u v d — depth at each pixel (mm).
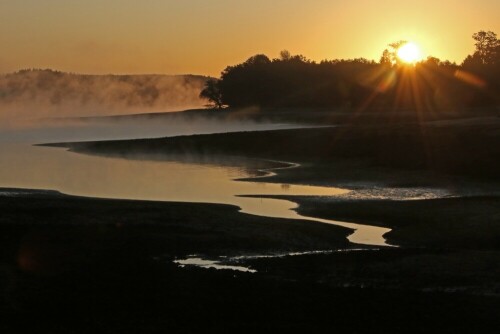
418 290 27109
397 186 54531
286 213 43438
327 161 74188
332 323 23688
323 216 42312
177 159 80562
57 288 27312
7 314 24734
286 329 23188
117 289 27328
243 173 66312
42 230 37344
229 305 25422
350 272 29797
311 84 179250
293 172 65500
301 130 91000
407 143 74812
